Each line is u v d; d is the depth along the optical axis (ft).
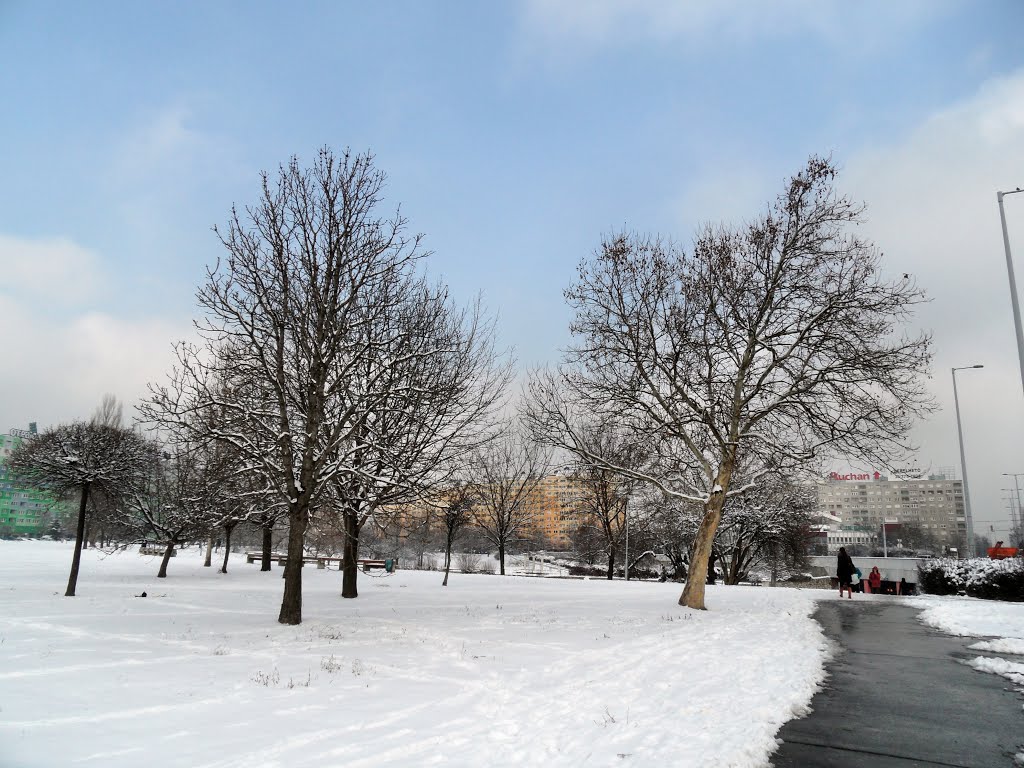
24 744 18.35
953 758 19.69
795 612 58.39
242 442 46.78
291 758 18.07
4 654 31.60
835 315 60.34
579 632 43.68
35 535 332.80
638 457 70.28
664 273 65.87
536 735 20.57
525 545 216.74
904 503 370.12
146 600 59.67
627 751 19.03
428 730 20.98
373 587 83.35
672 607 60.18
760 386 62.44
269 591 75.15
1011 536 225.15
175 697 24.34
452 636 41.39
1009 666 33.47
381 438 50.88
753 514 117.08
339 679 28.32
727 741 20.04
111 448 66.90
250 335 46.75
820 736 21.63
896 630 47.65
